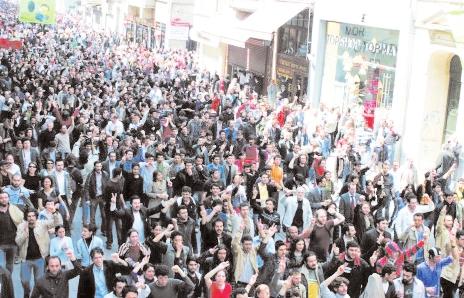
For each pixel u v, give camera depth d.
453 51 24.97
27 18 44.66
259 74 41.69
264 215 14.95
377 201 17.70
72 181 16.47
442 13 25.11
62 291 11.03
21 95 27.92
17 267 14.88
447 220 14.05
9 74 34.56
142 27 72.25
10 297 11.60
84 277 11.23
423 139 26.61
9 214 12.73
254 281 11.38
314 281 11.48
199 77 41.69
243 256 12.09
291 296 10.71
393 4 28.08
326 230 13.69
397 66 27.67
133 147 18.88
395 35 28.34
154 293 10.80
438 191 17.25
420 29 26.61
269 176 16.67
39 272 12.76
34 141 19.66
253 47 42.75
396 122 27.53
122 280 10.50
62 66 40.34
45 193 14.49
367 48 30.34
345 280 11.30
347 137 23.52
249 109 28.17
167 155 19.62
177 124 24.75
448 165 21.95
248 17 41.62
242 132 22.52
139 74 38.78
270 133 24.30
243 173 17.83
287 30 38.31
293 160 18.44
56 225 13.38
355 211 15.04
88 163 17.75
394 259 12.65
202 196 16.23
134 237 11.88
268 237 12.62
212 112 25.94
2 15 88.88
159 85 35.22
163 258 12.05
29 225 12.55
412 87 27.05
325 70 34.16
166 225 13.63
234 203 15.78
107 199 15.95
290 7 37.06
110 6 88.19
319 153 19.67
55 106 22.48
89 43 59.50
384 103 28.84
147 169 16.47
